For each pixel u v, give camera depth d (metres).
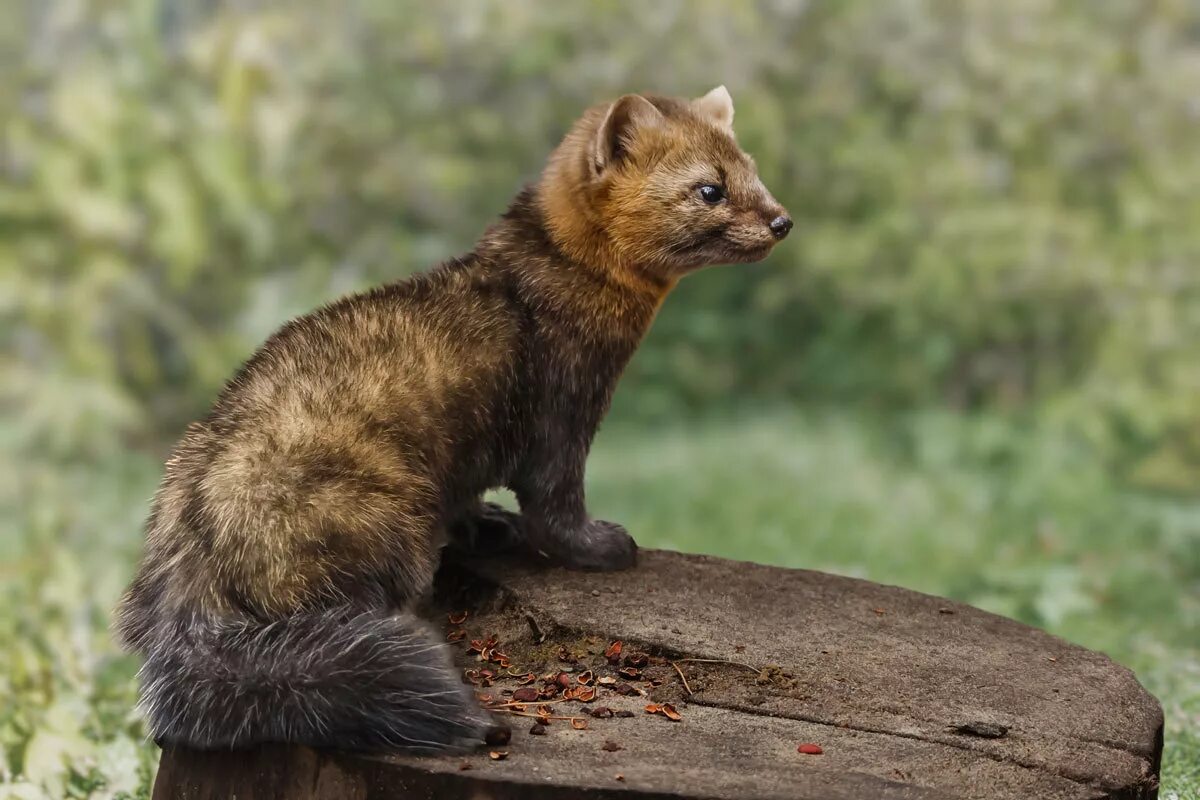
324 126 15.78
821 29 16.83
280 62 15.33
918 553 11.46
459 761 4.53
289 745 4.64
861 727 4.96
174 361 15.79
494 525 6.35
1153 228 15.95
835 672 5.35
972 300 16.00
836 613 5.91
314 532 4.98
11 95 14.95
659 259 5.91
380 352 5.49
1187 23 16.98
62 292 14.40
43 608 8.96
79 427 14.14
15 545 11.20
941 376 16.73
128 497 13.15
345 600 5.00
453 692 4.65
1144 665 8.20
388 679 4.57
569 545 6.11
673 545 11.61
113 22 15.18
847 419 16.17
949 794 4.45
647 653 5.50
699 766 4.55
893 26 16.88
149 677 4.92
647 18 16.25
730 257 5.92
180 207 14.27
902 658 5.51
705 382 16.86
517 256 6.00
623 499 13.24
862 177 16.55
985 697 5.23
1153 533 12.31
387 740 4.57
